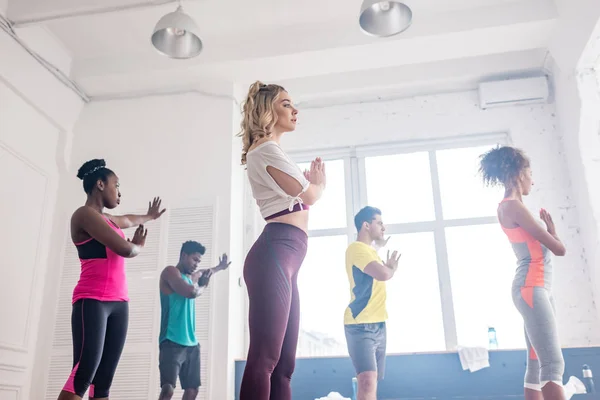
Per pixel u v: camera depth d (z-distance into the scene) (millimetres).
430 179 5305
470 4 4645
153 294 4566
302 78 5520
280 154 1661
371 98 5566
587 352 4133
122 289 2553
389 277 3135
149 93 5250
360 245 3291
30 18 4387
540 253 2545
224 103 5109
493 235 5035
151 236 4754
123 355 4406
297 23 4836
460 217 5160
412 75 5344
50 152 4863
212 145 4988
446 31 4633
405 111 5465
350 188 5402
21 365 4277
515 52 5230
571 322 4539
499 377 4215
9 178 4281
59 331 4500
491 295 4883
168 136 5078
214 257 4648
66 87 5012
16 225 4324
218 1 4453
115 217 2803
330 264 5215
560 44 4672
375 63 5000
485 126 5266
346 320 3188
